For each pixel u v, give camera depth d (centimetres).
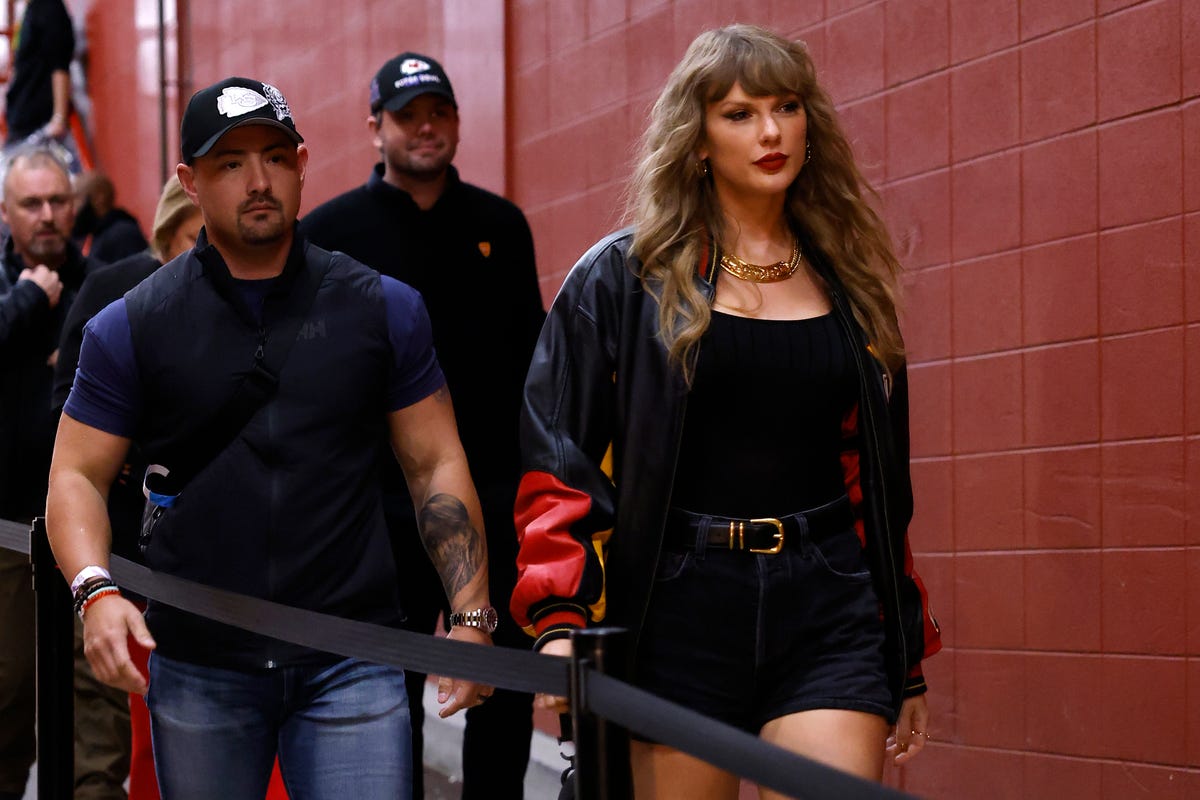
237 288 412
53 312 693
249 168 405
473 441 624
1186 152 541
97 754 667
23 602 677
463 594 422
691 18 753
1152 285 554
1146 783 559
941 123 633
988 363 616
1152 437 555
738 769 289
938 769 645
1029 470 601
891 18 655
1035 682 601
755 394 393
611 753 327
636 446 393
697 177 412
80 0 1584
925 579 649
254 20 1226
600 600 391
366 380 417
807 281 415
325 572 410
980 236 618
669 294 395
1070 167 581
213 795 410
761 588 387
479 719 615
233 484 406
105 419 414
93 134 1551
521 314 643
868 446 405
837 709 386
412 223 628
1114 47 564
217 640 409
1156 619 556
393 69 625
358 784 407
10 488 682
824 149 423
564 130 855
